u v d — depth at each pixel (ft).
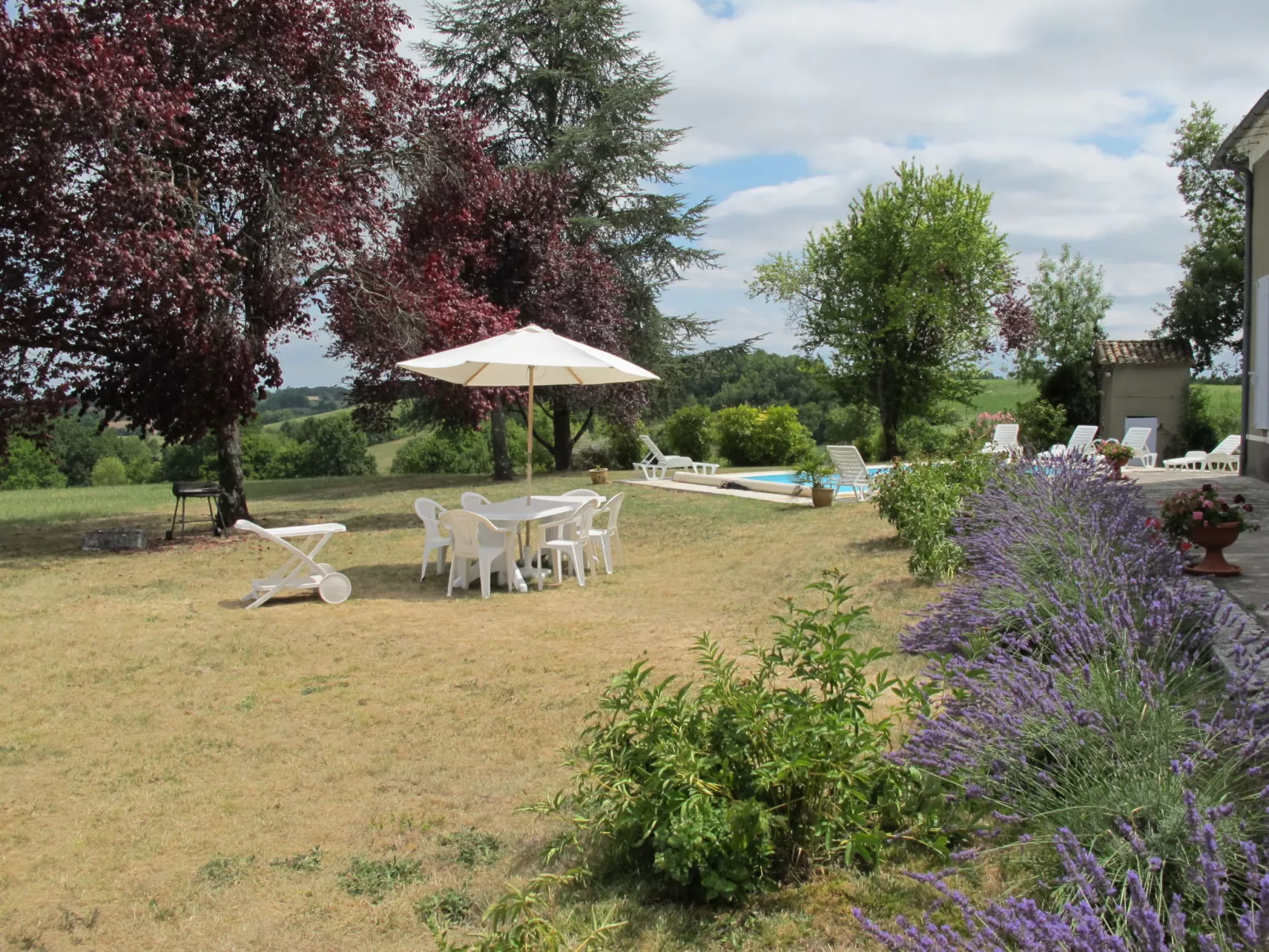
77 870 12.59
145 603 30.48
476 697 19.62
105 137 35.73
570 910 10.60
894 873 10.66
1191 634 13.61
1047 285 98.68
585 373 37.01
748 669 20.02
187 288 37.27
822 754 11.09
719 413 94.27
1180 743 9.86
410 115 49.16
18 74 33.73
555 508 33.24
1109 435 90.58
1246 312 44.04
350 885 11.85
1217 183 91.50
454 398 51.29
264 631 26.09
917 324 100.42
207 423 43.29
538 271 69.00
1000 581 17.19
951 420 105.70
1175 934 6.36
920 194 98.07
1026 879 9.62
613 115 79.51
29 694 20.76
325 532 30.73
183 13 40.57
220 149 44.01
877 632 21.57
